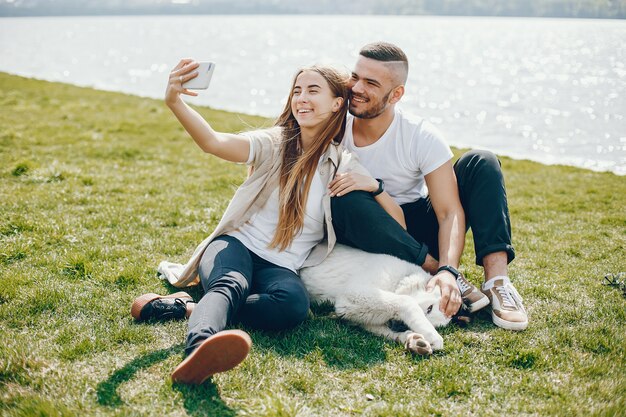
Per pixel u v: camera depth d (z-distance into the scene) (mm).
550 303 4102
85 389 2855
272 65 35031
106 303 3842
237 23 161250
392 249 3779
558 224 6223
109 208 5977
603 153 12062
